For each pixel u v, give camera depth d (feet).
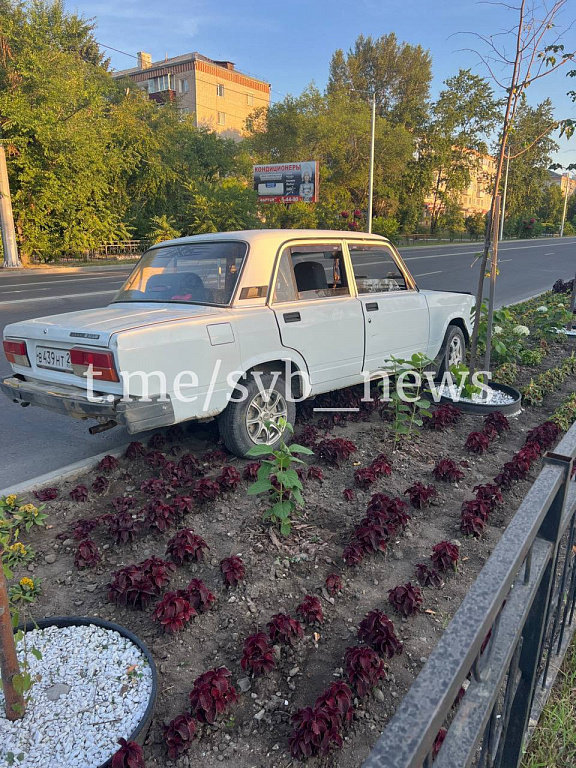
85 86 101.55
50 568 11.18
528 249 139.03
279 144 160.56
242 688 8.38
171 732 7.39
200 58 193.67
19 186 93.25
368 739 7.67
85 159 95.14
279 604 10.14
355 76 218.79
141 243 124.57
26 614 9.84
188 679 8.55
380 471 14.83
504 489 14.35
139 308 15.72
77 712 7.55
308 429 17.28
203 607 9.80
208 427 18.21
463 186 208.13
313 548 11.69
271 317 15.44
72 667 8.30
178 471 14.34
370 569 11.18
